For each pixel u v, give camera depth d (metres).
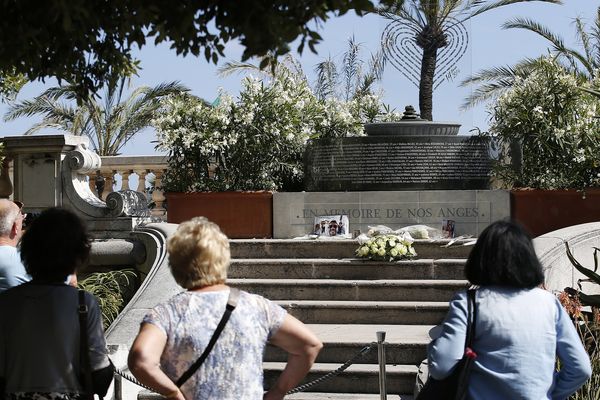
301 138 13.63
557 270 9.87
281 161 13.55
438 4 13.51
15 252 5.82
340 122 14.48
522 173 12.94
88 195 12.74
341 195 12.62
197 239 4.16
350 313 10.07
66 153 12.68
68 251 4.45
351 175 12.87
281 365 8.95
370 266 10.86
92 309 4.42
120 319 9.28
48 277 4.45
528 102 13.03
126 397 8.36
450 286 10.25
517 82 13.70
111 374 4.46
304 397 8.45
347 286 10.46
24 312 4.34
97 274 11.38
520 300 4.39
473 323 4.36
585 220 12.30
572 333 4.42
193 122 13.16
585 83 13.73
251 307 4.11
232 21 4.00
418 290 10.33
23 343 4.30
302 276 10.97
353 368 8.70
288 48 3.99
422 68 13.59
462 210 12.44
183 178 13.13
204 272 4.15
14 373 4.32
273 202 12.77
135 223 12.16
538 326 4.34
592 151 12.67
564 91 12.98
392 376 8.55
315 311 10.13
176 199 12.88
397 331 9.57
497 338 4.32
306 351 4.18
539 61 13.48
